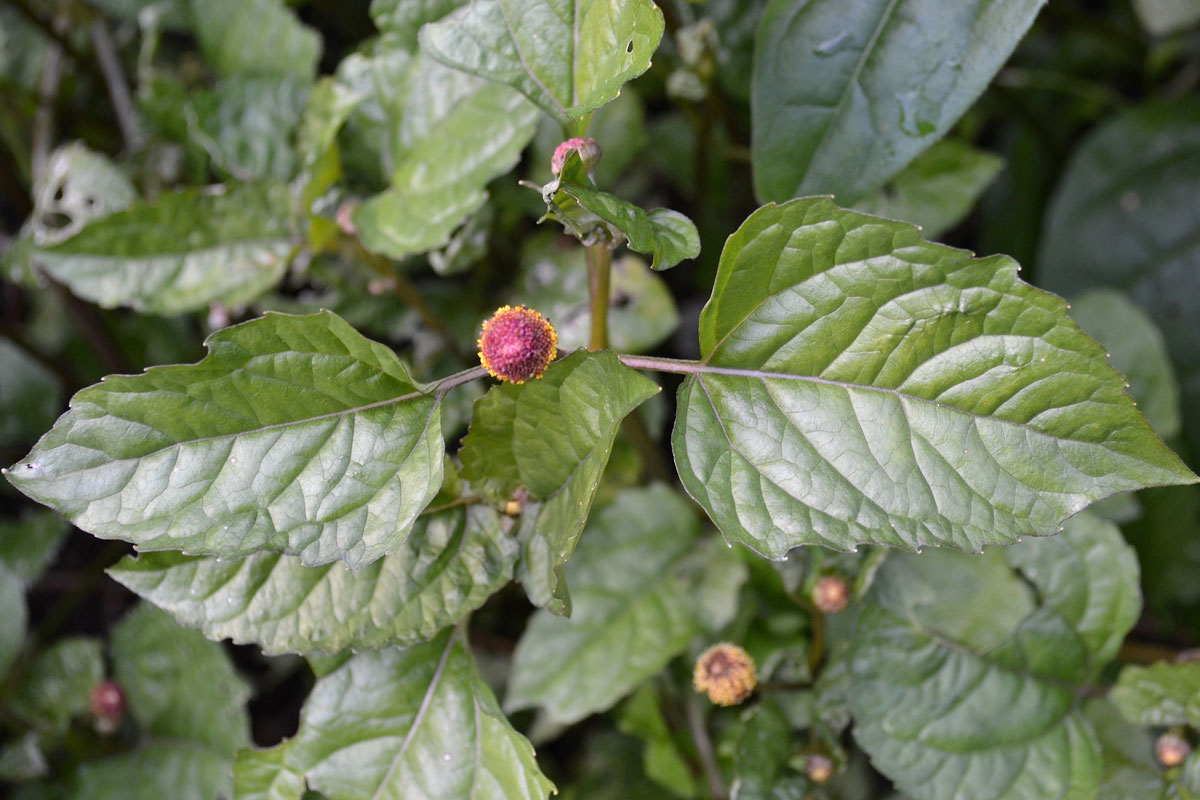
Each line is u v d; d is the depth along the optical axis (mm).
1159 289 478
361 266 395
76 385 491
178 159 434
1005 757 338
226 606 314
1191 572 432
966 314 295
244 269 382
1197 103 481
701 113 422
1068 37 541
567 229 300
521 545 319
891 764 337
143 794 407
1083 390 292
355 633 315
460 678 329
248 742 399
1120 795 342
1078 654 344
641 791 408
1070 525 347
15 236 469
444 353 413
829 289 299
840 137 340
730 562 376
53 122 484
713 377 307
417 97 372
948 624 351
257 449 296
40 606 511
